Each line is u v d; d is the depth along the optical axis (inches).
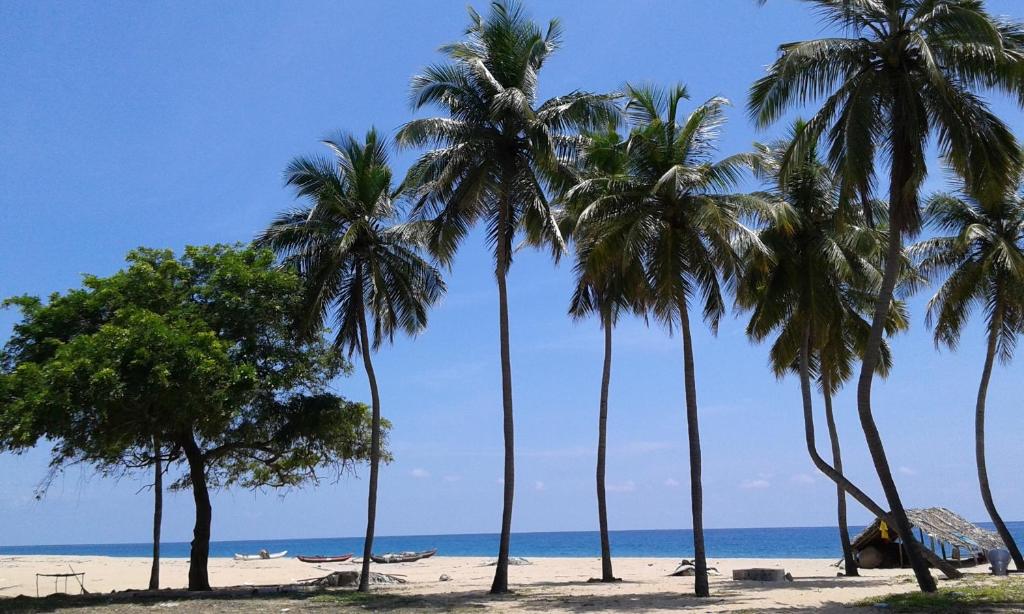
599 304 1266.0
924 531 1540.4
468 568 2140.7
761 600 903.7
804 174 1159.6
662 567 2091.5
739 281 1036.5
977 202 1248.2
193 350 996.6
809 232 1146.7
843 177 853.2
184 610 914.1
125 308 1049.5
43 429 967.6
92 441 1047.0
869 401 871.7
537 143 1018.7
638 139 999.0
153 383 970.1
